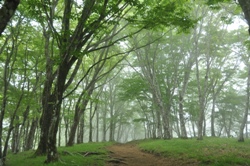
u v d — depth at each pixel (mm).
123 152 17938
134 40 21422
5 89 11492
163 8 10062
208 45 22188
